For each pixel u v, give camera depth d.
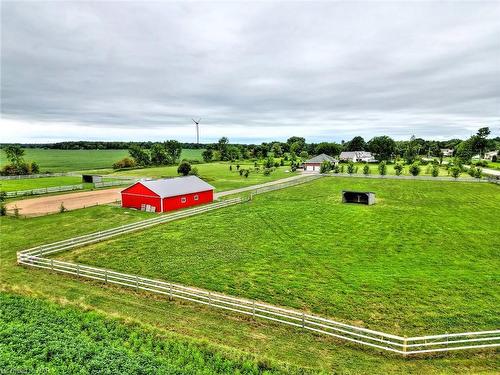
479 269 23.08
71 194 57.06
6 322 16.72
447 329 16.11
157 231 32.94
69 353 14.10
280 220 37.47
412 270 22.97
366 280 21.39
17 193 54.75
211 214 40.59
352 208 44.12
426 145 185.62
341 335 15.70
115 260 25.19
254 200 50.56
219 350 14.49
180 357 14.05
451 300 18.78
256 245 28.58
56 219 38.38
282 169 108.88
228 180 78.50
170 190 44.56
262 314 17.50
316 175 85.81
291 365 13.56
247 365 13.50
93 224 36.12
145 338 15.48
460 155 150.75
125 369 13.13
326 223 36.12
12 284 20.98
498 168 103.44
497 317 17.09
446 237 30.64
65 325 16.39
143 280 21.55
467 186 63.78
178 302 18.83
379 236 31.14
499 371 13.38
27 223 36.53
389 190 60.12
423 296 19.25
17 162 93.81
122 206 45.69
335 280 21.45
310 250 27.27
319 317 17.14
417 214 40.25
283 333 15.91
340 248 27.73
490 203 46.78
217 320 16.98
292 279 21.67
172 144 139.62
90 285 20.98
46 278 22.00
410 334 15.74
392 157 149.12
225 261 24.89
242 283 21.16
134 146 124.44
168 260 25.12
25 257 24.75
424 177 76.12
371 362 13.91
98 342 15.04
